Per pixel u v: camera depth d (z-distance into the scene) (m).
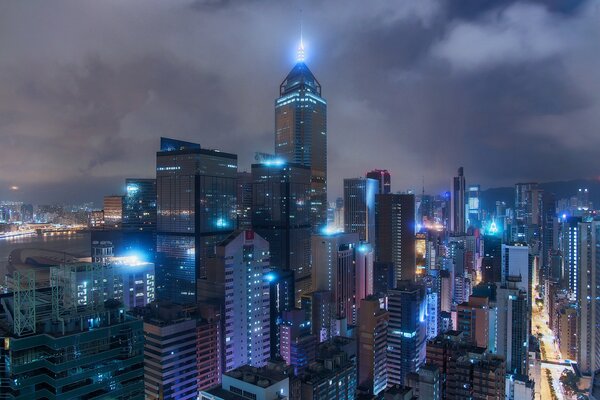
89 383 118.62
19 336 112.69
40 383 114.44
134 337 128.62
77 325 122.31
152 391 190.00
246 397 153.12
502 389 183.50
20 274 127.69
